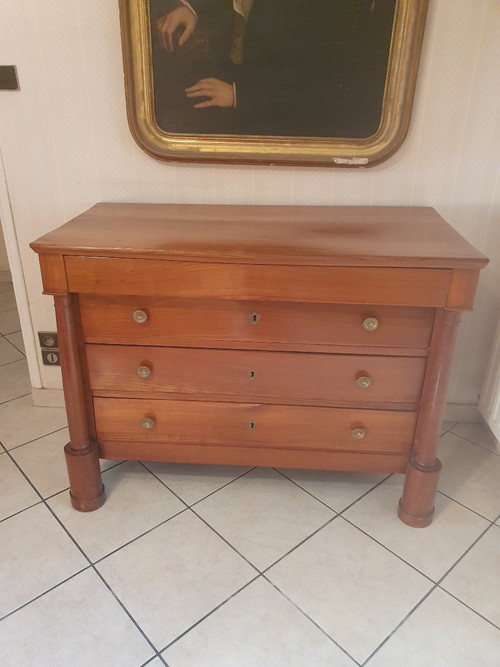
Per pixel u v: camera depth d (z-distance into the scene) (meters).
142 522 1.49
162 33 1.47
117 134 1.63
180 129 1.58
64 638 1.16
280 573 1.33
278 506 1.56
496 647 1.15
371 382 1.38
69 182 1.70
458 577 1.33
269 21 1.45
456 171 1.62
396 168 1.63
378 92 1.51
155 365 1.39
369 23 1.44
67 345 1.35
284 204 1.69
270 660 1.11
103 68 1.55
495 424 1.68
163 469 1.72
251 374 1.39
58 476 1.67
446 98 1.54
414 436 1.44
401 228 1.41
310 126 1.57
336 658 1.12
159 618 1.20
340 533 1.46
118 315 1.34
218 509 1.54
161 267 1.23
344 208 1.64
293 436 1.47
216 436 1.48
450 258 1.17
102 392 1.44
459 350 1.87
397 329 1.31
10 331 2.72
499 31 1.45
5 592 1.26
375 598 1.26
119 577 1.31
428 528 1.48
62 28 1.51
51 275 1.26
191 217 1.50
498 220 1.68
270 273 1.22
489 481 1.68
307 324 1.32
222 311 1.31
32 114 1.62
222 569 1.34
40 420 1.97
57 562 1.35
